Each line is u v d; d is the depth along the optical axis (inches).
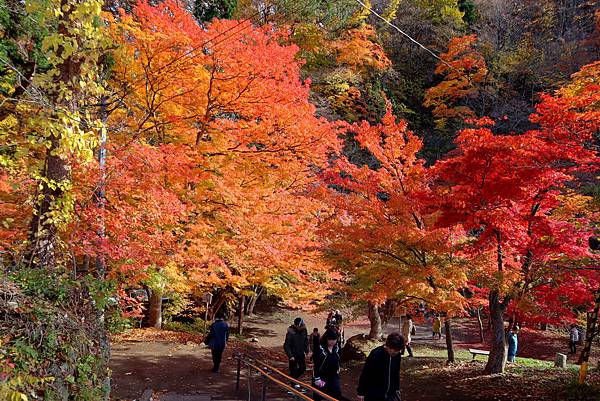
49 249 282.5
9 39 368.8
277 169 509.7
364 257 489.1
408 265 470.0
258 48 442.3
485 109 1453.0
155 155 346.6
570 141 347.9
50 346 198.5
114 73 441.7
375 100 1393.9
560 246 419.8
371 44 1403.8
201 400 357.1
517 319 608.7
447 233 449.4
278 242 494.6
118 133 435.2
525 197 409.1
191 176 377.7
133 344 562.9
